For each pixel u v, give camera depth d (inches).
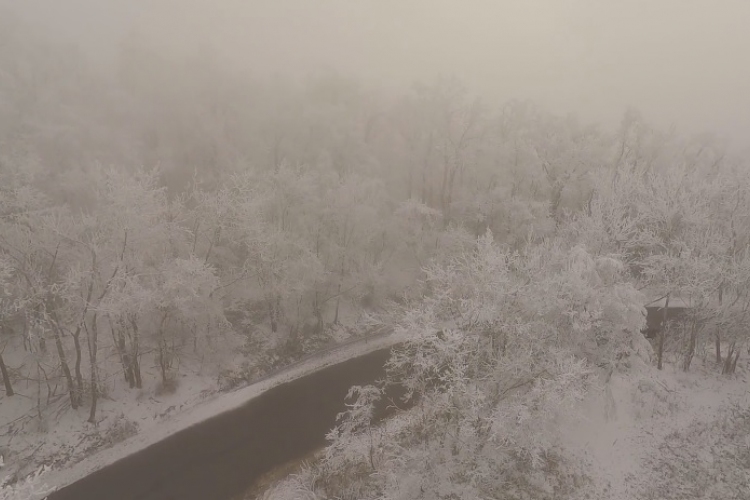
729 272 940.0
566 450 874.8
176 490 821.2
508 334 768.3
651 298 1030.4
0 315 841.5
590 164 1464.1
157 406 992.2
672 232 1018.1
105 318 1041.5
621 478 836.0
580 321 788.6
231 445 928.3
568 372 715.4
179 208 1040.2
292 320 1273.4
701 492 812.6
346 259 1373.0
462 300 767.7
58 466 838.5
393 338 1339.8
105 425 923.4
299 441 948.0
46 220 831.1
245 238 1146.7
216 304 1063.0
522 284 791.7
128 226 863.7
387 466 823.7
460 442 768.9
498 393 791.7
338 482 836.0
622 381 1002.7
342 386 1125.1
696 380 1031.6
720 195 1052.5
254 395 1078.4
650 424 924.0
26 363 947.3
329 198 1307.8
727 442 893.2
